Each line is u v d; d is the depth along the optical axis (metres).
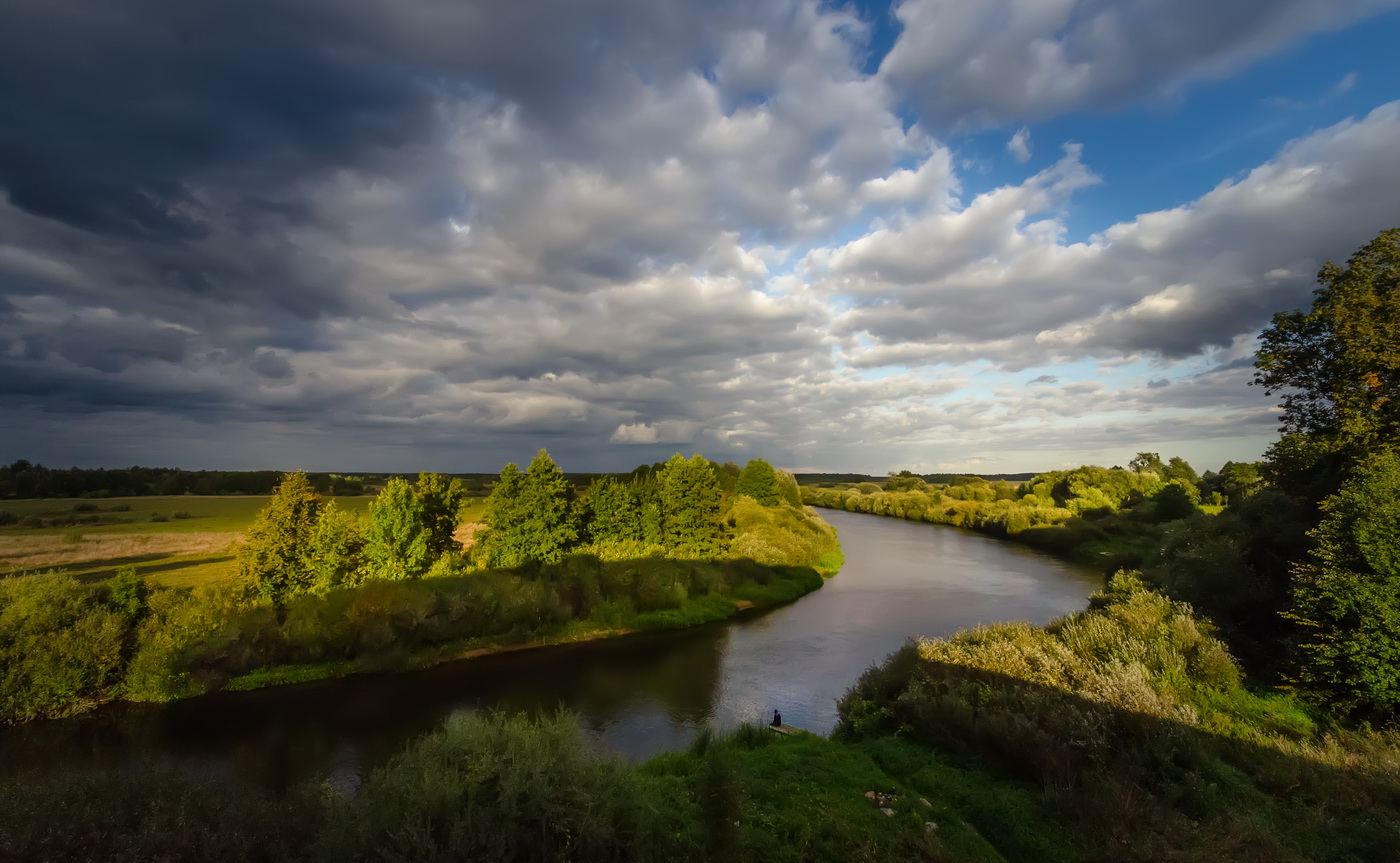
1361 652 17.12
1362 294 24.67
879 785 14.63
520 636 40.50
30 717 27.91
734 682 32.09
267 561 37.06
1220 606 24.19
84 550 48.41
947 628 42.78
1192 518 36.47
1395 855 11.02
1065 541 83.38
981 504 118.25
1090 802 13.26
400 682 33.34
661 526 60.72
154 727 27.41
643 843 10.00
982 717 17.44
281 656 34.06
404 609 36.78
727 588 53.81
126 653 31.08
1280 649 21.89
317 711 29.11
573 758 10.85
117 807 9.45
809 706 28.06
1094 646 21.42
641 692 30.88
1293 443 27.88
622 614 45.31
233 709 29.44
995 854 12.28
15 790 9.48
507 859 9.10
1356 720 17.28
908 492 146.75
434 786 9.66
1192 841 11.62
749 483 98.62
